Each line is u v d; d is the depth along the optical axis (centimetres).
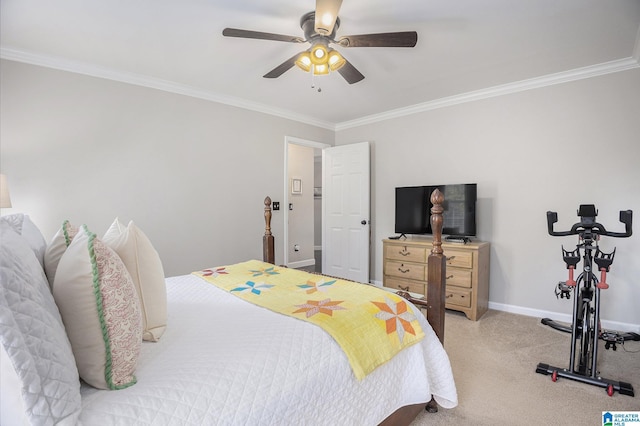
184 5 192
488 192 343
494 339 267
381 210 434
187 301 161
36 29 215
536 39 232
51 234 258
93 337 85
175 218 324
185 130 329
